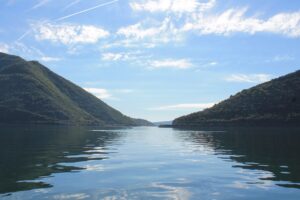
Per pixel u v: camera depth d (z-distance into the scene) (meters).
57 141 48.34
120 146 40.78
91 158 27.28
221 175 19.36
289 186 16.45
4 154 29.11
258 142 46.06
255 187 16.27
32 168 21.44
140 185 16.48
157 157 28.41
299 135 64.69
